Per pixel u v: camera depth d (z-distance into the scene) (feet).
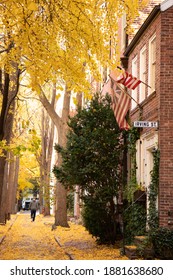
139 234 58.70
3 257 52.37
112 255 55.06
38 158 183.93
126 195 66.18
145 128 62.03
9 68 50.11
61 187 108.17
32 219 144.77
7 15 40.98
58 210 107.96
